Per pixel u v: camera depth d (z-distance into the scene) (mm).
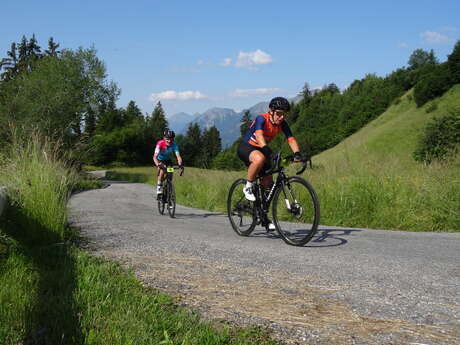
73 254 3561
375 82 114500
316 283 3021
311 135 114625
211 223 6910
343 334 2125
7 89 30938
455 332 2117
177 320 2186
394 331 2146
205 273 3314
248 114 142000
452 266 3469
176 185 13992
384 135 70125
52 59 33719
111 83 34844
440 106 69250
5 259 3115
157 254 4004
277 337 2090
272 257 3904
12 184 4414
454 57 72312
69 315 2145
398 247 4430
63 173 5055
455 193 6988
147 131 101938
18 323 2049
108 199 12984
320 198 7836
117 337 1890
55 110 30125
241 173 12570
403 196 7367
